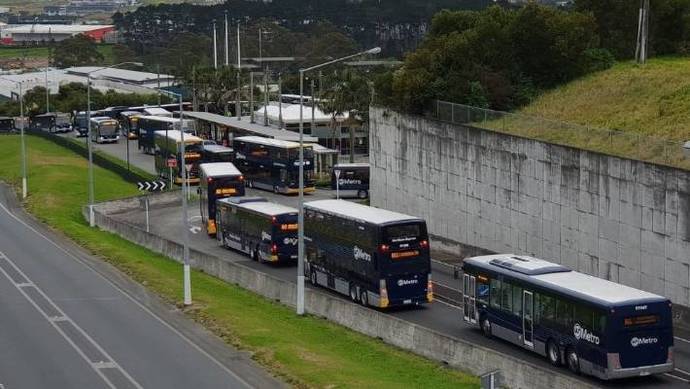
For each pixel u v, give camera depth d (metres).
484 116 132.00
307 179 185.12
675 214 94.00
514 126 125.88
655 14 161.88
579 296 72.81
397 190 151.88
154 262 125.88
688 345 82.56
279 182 185.25
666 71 141.75
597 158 105.25
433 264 123.31
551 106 143.75
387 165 154.75
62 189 196.12
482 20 162.00
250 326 87.44
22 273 117.00
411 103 148.50
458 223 135.12
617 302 69.75
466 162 131.75
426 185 142.88
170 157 198.38
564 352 74.81
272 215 123.56
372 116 159.50
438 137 138.38
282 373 72.00
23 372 73.00
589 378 72.44
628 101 133.00
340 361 75.69
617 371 69.38
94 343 82.62
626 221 101.12
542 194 115.81
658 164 96.25
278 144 185.75
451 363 74.06
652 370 70.19
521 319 80.19
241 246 133.25
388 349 80.06
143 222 163.12
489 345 82.88
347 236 101.19
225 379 71.06
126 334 86.00
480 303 86.50
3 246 137.50
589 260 107.75
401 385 68.25
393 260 94.94
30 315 94.00
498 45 157.00
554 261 114.25
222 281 113.25
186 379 71.06
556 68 154.38
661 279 96.50
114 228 153.12
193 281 111.75
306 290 96.50
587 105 138.38
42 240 143.25
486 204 127.81
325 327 88.62
